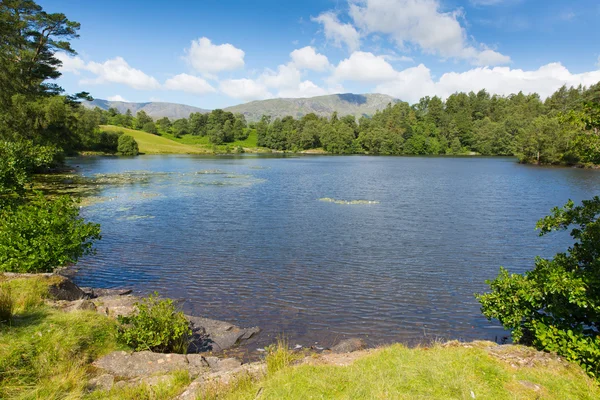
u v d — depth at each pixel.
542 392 6.69
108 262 19.66
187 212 33.41
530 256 21.03
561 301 9.24
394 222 29.81
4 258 14.03
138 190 46.25
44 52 65.50
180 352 10.47
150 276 17.70
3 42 55.19
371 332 12.48
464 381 6.88
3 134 53.44
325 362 8.27
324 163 108.00
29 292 11.37
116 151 135.25
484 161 118.06
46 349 8.35
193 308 14.30
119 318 10.37
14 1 56.91
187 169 80.69
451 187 52.66
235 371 8.12
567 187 52.12
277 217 31.66
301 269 18.73
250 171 78.38
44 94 66.56
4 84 55.03
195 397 6.85
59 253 14.73
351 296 15.47
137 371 8.56
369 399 6.31
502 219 31.00
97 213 32.16
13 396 6.82
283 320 13.34
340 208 36.03
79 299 12.49
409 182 59.19
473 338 12.13
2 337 8.44
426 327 12.87
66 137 70.94
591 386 7.00
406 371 7.30
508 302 9.79
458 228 27.77
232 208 35.66
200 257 20.58
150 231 26.31
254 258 20.48
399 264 19.56
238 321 13.25
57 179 56.03
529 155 104.88
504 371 7.39
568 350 8.08
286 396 6.52
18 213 14.88
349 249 22.23
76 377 7.64
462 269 18.84
